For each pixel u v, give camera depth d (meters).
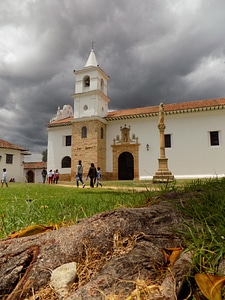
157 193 3.53
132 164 29.03
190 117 26.44
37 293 1.21
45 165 45.72
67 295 1.15
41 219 3.18
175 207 2.06
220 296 1.02
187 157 25.84
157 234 1.59
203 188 3.30
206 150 25.31
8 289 1.27
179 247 1.49
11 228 2.75
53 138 32.44
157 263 1.30
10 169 37.19
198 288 1.15
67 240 1.50
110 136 30.25
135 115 28.30
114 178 29.08
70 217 3.17
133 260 1.29
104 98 32.09
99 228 1.59
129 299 0.99
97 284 1.12
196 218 1.85
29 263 1.37
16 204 5.10
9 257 1.40
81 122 29.75
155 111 27.92
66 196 7.10
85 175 28.31
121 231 1.58
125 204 3.42
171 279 1.11
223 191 2.79
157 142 27.64
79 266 1.35
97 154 28.20
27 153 39.97
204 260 1.32
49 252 1.42
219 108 24.92
